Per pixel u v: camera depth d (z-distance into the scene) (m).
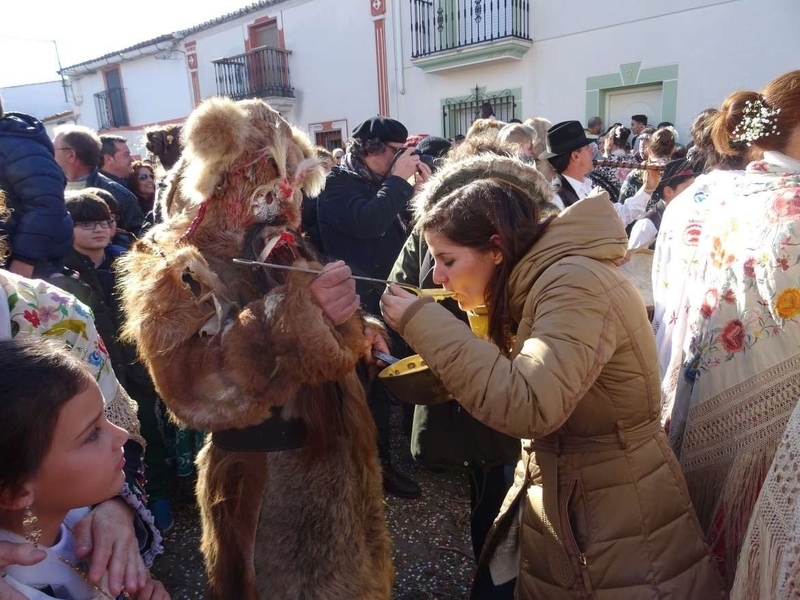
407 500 2.99
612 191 4.98
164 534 2.78
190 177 1.43
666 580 1.37
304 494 1.44
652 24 9.05
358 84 12.64
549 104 10.30
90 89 18.20
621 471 1.38
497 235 1.40
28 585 0.94
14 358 0.88
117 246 2.99
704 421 1.69
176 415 1.35
